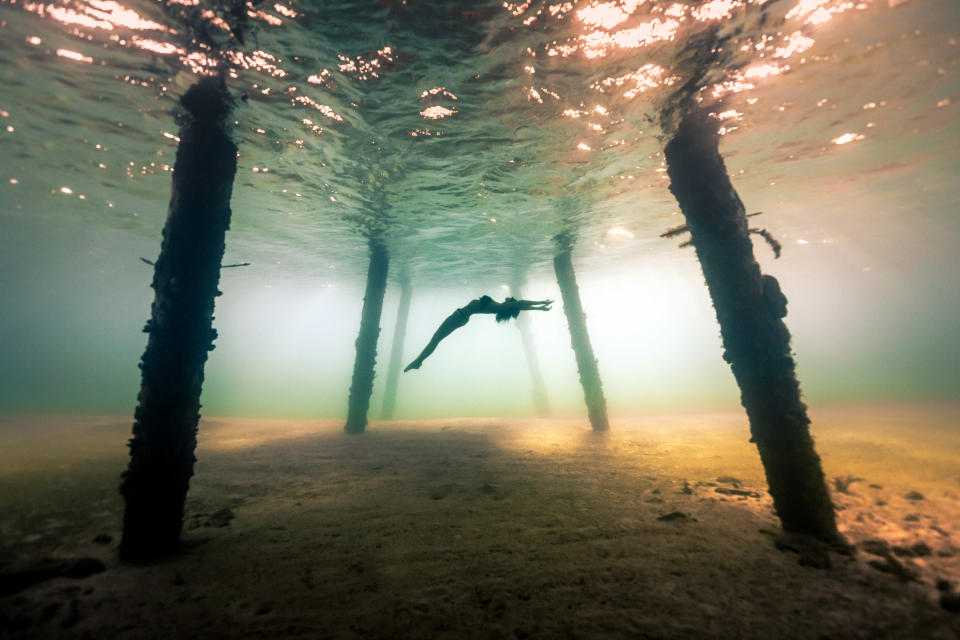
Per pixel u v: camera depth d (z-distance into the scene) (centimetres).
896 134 891
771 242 489
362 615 289
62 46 529
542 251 1711
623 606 296
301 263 1980
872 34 537
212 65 548
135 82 600
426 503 557
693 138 527
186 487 429
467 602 305
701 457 833
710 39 516
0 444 1077
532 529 452
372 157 838
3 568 371
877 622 269
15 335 6391
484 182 977
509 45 515
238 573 358
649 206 1212
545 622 278
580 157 848
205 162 471
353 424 1297
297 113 666
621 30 492
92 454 936
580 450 945
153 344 425
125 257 2073
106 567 374
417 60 541
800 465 424
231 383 5559
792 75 612
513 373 6881
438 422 1628
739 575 338
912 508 496
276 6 444
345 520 491
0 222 1513
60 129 780
